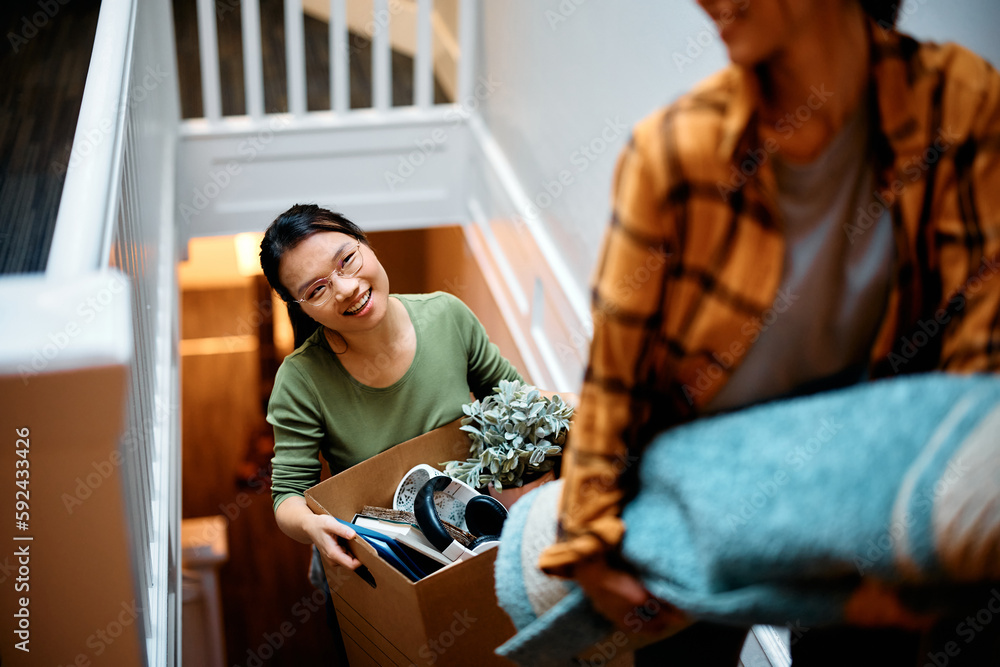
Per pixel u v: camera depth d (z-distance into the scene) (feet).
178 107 10.93
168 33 10.27
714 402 2.94
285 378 5.42
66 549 3.75
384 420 5.54
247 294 16.08
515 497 5.51
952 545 2.41
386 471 5.33
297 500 5.22
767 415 2.74
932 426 2.50
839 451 2.55
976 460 2.41
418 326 5.65
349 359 5.45
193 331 15.76
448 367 5.72
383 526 5.15
